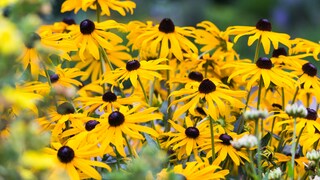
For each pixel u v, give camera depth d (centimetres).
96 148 120
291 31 489
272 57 139
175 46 135
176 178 108
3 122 108
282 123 129
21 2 102
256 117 115
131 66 130
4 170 100
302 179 128
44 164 100
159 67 130
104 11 137
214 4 529
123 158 124
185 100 132
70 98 127
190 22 469
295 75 130
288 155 132
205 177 117
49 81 125
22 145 100
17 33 100
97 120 124
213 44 142
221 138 126
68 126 128
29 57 123
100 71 141
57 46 127
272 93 143
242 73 132
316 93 132
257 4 511
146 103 131
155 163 107
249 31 137
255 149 129
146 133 123
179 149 128
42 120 124
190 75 136
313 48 137
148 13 442
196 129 127
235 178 130
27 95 116
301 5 495
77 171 119
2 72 101
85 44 133
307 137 129
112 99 128
